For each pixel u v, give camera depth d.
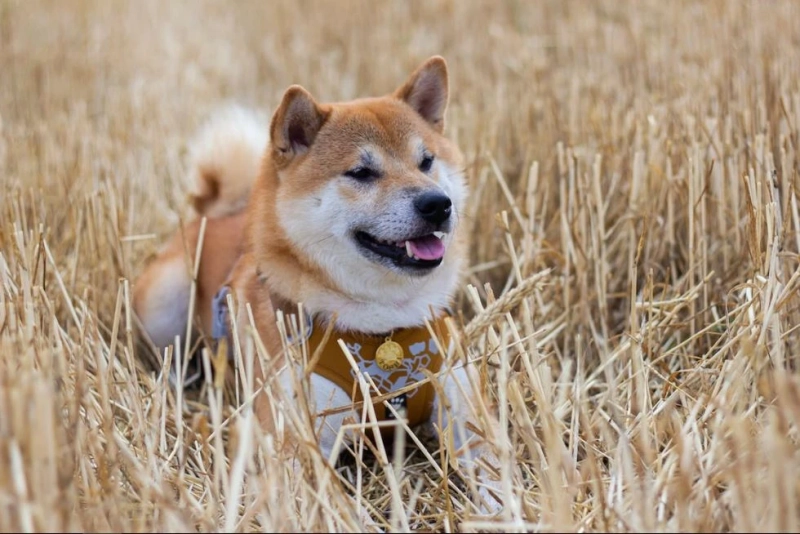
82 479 3.03
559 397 3.95
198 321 4.73
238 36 10.95
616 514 2.78
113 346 3.76
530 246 5.00
